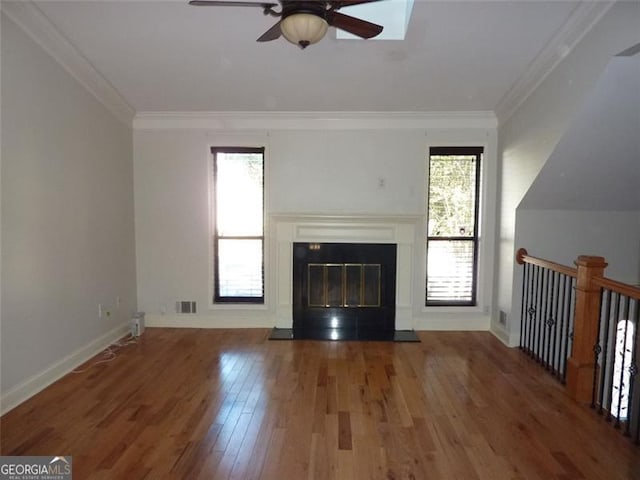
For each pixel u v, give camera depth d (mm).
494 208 4605
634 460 2350
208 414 2836
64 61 3371
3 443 2479
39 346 3174
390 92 4082
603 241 4129
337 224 4598
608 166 3488
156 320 4770
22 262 2982
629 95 2891
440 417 2814
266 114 4516
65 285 3480
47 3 2861
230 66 3680
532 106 3734
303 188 4645
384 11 3225
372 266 4672
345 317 4719
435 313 4738
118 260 4348
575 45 3049
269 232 4688
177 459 2342
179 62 3617
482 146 4598
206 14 3006
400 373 3549
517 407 2959
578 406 2979
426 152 4586
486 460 2350
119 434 2586
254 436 2574
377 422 2746
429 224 4742
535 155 3668
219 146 4645
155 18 3049
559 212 4090
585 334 3031
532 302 4051
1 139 2773
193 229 4695
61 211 3414
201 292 4750
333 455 2387
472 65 3596
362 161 4609
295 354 3982
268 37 2568
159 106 4383
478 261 4719
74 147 3576
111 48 3400
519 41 3236
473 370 3617
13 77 2867
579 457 2377
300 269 4680
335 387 3268
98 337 3994
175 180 4652
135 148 4629
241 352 4027
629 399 2670
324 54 3484
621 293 2711
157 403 2988
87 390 3188
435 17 2990
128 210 4543
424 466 2295
